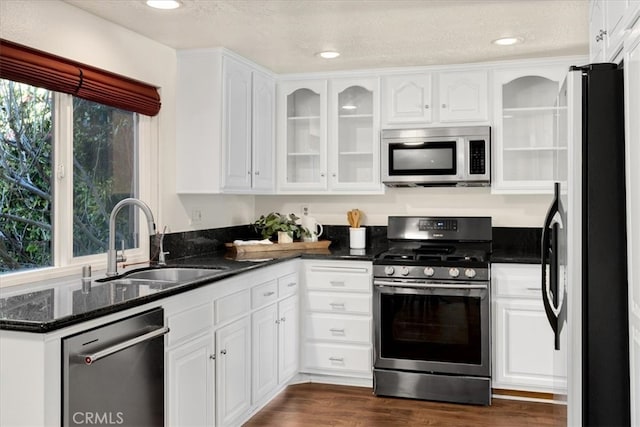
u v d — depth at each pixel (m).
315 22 3.12
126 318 2.24
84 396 2.02
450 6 2.86
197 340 2.75
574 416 1.92
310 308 4.05
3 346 1.91
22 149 2.70
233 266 3.28
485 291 3.63
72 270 2.93
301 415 3.46
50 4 2.69
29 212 2.74
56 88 2.76
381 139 4.20
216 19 3.06
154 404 2.42
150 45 3.42
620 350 1.87
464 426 3.30
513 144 4.04
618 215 1.87
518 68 3.96
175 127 3.68
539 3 2.81
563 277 2.08
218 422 2.93
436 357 3.73
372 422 3.36
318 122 4.42
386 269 3.79
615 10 1.81
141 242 3.49
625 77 1.69
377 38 3.42
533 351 3.66
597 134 1.88
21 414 1.89
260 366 3.44
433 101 4.15
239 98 3.84
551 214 2.31
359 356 3.95
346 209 4.69
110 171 3.27
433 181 4.10
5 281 2.55
